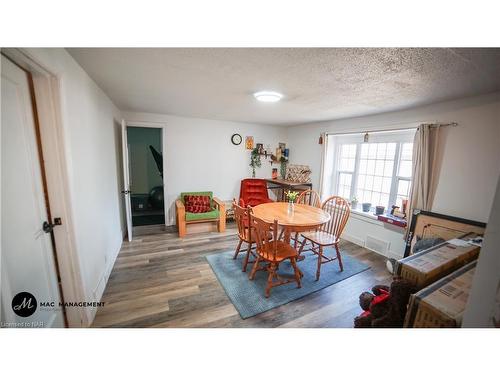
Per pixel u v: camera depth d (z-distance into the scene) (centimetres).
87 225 174
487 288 60
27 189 114
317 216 251
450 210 240
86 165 178
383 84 193
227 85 214
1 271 88
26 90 118
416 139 261
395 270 123
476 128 218
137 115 379
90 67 172
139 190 550
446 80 176
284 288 221
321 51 137
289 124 482
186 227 370
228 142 466
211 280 233
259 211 269
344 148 399
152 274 243
